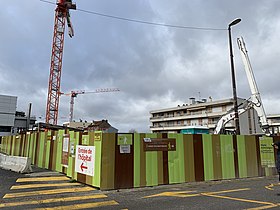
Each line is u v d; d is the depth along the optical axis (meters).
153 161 10.70
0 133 73.62
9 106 76.25
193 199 7.88
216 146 12.48
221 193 8.88
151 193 9.02
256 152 13.71
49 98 66.44
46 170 14.97
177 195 8.55
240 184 11.00
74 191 9.26
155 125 83.06
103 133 9.90
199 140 12.05
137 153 10.41
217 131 22.28
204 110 69.06
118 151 10.03
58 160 14.21
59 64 68.62
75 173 11.50
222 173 12.38
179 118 74.88
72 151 12.28
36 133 18.91
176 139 11.41
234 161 12.88
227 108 63.44
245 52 22.84
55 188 9.75
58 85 68.00
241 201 7.55
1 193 8.74
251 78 22.19
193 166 11.64
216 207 6.82
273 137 14.45
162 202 7.51
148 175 10.47
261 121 21.41
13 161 15.12
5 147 29.59
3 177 12.15
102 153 9.75
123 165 10.03
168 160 11.05
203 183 11.25
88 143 10.78
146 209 6.71
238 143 13.20
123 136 10.22
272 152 14.22
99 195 8.62
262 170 13.70
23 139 22.39
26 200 7.78
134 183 10.11
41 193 8.82
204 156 12.04
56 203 7.45
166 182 10.84
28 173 13.49
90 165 10.38
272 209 6.59
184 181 11.27
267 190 9.44
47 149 16.27
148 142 10.70
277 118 69.06
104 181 9.56
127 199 8.00
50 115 65.94
